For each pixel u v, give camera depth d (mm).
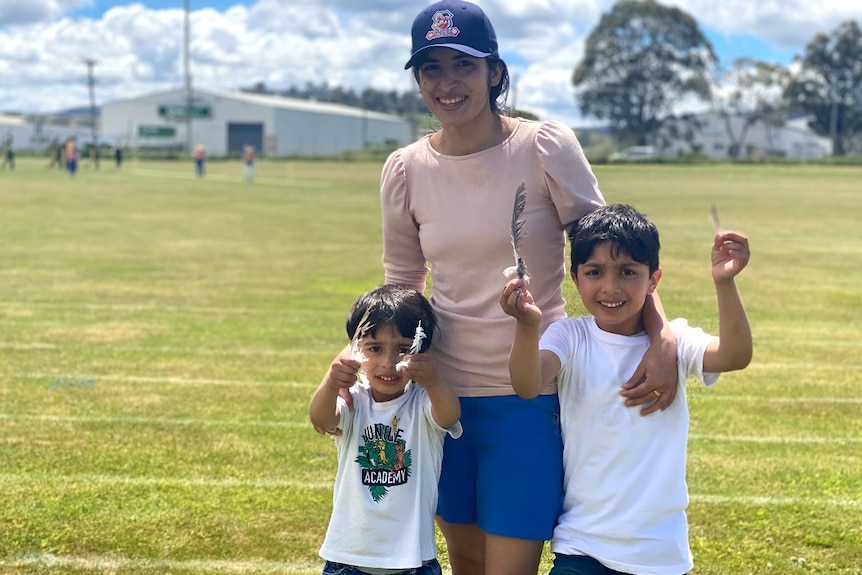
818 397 6727
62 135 118625
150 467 5062
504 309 2688
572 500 2955
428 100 3004
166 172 52531
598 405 2902
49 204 26672
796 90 92500
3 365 7422
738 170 59219
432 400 2932
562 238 3150
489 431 3068
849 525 4383
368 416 3068
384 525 3018
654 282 2949
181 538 4145
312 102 132750
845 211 26719
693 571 3881
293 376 7215
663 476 2848
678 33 87062
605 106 89500
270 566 3896
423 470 3049
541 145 2994
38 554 3949
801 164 69938
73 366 7434
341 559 3055
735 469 5160
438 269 3160
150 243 17188
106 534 4160
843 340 8859
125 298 10977
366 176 50250
